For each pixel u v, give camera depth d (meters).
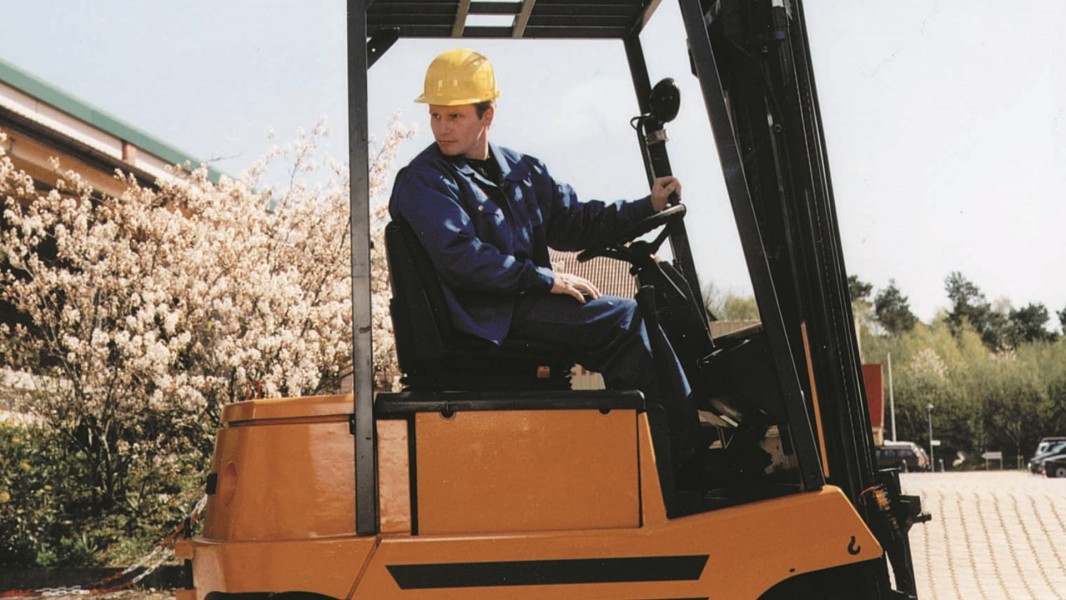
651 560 3.88
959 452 84.31
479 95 4.23
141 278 12.16
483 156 4.39
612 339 4.25
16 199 12.77
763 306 4.19
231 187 12.80
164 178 14.30
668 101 4.96
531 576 3.82
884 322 116.56
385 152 13.37
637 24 5.21
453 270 4.02
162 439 11.93
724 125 4.16
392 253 4.09
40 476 11.51
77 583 10.33
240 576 3.77
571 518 3.90
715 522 3.95
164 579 10.29
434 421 3.89
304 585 3.76
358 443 3.83
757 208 4.75
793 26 4.70
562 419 3.94
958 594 8.06
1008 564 8.77
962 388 85.06
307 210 12.95
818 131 4.82
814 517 4.03
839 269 4.69
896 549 4.50
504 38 5.26
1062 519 10.12
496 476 3.88
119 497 11.71
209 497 4.23
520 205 4.37
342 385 13.05
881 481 4.62
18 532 10.89
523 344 4.18
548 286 4.16
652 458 3.96
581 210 4.77
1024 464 80.06
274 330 11.77
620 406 3.96
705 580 3.91
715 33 4.84
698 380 4.45
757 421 4.35
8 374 12.06
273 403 3.94
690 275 5.18
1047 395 83.31
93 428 11.80
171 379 11.29
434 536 3.82
